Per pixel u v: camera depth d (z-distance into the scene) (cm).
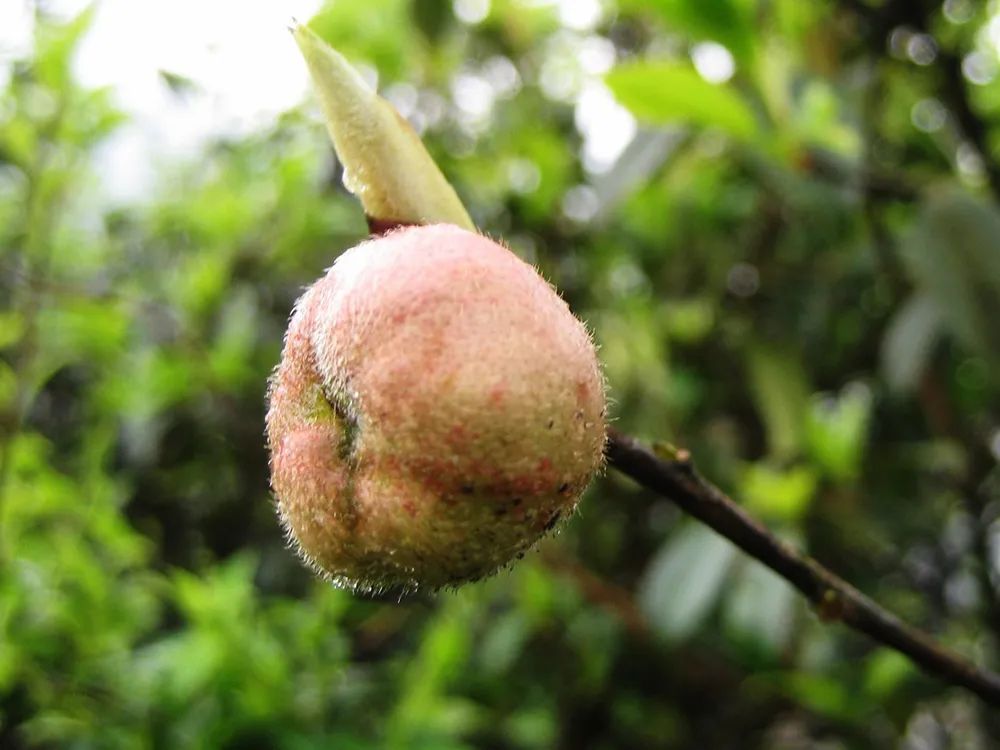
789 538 17
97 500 16
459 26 22
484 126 24
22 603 15
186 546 22
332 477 8
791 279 22
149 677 15
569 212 23
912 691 18
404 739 15
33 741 15
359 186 9
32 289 17
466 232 8
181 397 21
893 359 18
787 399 20
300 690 15
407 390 7
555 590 20
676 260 22
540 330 8
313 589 20
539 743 20
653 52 22
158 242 23
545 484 8
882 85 19
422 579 8
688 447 20
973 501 20
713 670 21
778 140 15
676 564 16
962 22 19
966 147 19
